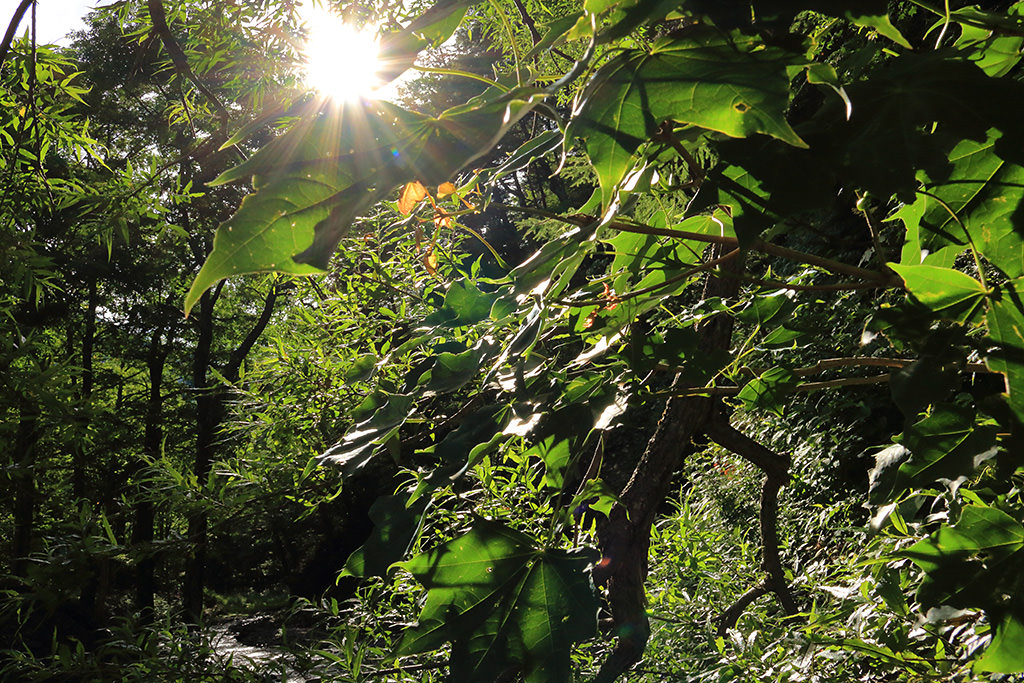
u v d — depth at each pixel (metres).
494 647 0.64
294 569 14.49
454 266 2.32
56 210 2.19
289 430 2.71
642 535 1.50
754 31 0.43
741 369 0.93
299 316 3.22
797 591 2.86
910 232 0.65
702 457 6.02
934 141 0.46
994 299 0.57
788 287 0.68
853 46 1.49
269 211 0.40
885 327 0.59
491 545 0.67
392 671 2.02
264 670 2.13
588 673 1.89
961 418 0.61
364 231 2.97
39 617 3.72
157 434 12.68
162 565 9.48
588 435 0.71
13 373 2.21
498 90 0.54
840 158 0.47
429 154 0.39
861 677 1.80
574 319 0.83
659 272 0.79
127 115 9.56
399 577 2.22
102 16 2.79
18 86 2.18
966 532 0.71
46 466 2.32
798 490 4.84
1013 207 0.58
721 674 1.92
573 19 0.53
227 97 2.89
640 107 0.41
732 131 0.40
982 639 1.46
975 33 0.61
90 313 14.51
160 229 2.46
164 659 2.14
